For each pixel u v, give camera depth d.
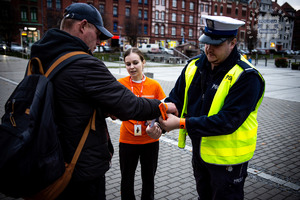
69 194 1.50
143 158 2.47
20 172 1.24
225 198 1.79
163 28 52.81
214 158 1.75
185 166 3.83
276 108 7.77
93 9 1.58
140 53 2.56
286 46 71.12
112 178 3.44
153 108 1.61
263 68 24.05
